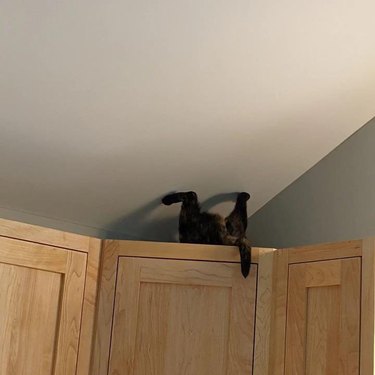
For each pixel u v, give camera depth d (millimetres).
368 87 2650
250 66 2400
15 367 2344
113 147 2617
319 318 2357
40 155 2586
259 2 2162
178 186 2906
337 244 2344
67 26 2123
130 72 2320
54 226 2908
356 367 2193
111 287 2576
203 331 2533
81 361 2504
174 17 2156
